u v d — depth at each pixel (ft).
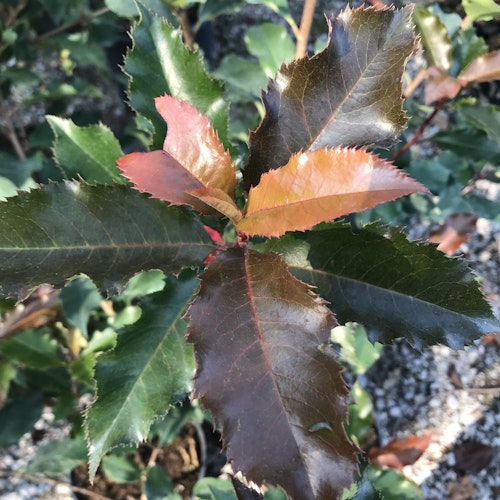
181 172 0.54
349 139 0.59
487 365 1.70
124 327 0.66
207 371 0.48
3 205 0.53
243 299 0.51
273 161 0.60
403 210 1.38
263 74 1.30
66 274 0.54
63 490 1.51
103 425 0.63
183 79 0.67
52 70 2.14
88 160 0.74
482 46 0.96
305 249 0.62
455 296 0.59
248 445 0.46
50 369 1.23
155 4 0.90
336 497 0.44
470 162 1.35
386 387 1.69
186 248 0.61
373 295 0.61
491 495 1.53
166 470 1.44
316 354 0.48
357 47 0.57
